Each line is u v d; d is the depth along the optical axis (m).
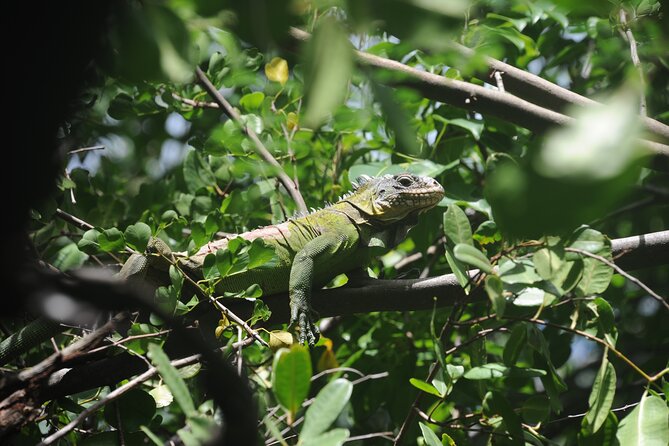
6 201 3.76
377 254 10.73
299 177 12.77
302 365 5.64
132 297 4.59
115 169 12.82
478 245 8.91
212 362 4.94
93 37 3.68
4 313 4.33
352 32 3.90
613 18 10.30
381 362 11.57
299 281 9.55
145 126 15.59
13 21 3.44
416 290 9.18
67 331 9.71
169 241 11.34
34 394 6.62
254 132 11.34
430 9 3.39
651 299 14.82
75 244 11.12
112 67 4.00
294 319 9.29
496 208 2.92
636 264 9.12
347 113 11.20
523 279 7.47
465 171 12.96
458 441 8.85
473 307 11.57
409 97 10.09
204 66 12.08
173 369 5.57
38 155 3.72
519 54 12.23
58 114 3.70
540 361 9.38
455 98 9.74
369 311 9.55
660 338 13.43
